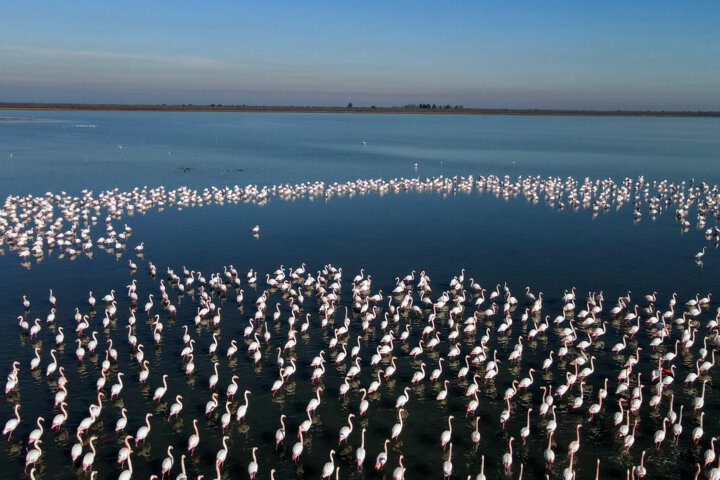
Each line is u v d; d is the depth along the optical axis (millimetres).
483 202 144625
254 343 58156
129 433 45500
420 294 76938
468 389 49812
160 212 130250
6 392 50781
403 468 39312
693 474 41000
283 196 151500
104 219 121812
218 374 55000
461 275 83938
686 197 148750
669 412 44938
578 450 43531
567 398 50844
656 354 59219
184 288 78688
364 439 44969
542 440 44875
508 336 63875
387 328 66312
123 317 68375
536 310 70062
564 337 60562
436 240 105125
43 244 101125
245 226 116812
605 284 80250
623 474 41000
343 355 56625
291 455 43062
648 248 99438
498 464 42156
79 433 44500
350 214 129500
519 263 90312
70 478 40375
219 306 72438
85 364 56688
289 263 90688
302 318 68812
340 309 71812
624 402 50000
